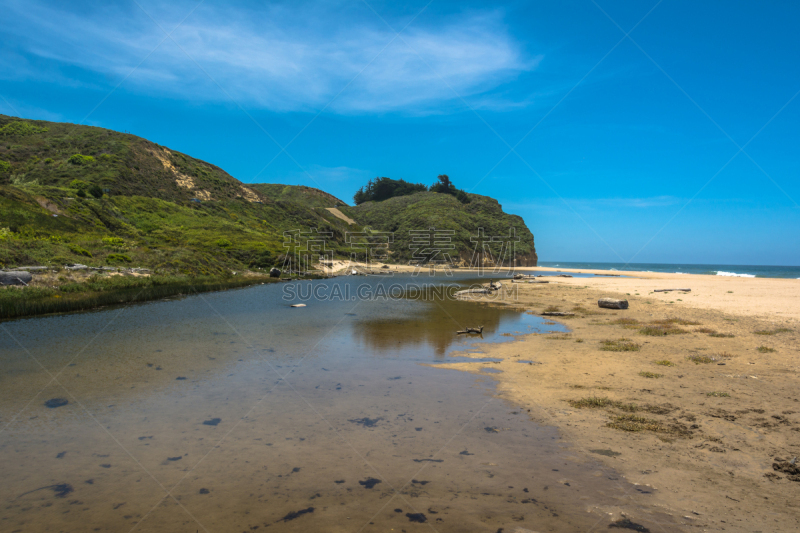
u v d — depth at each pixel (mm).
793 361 9562
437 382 8758
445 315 19812
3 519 3934
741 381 8141
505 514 3924
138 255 33844
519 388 8188
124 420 6617
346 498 4277
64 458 5293
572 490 4363
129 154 71438
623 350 11156
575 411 6785
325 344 12914
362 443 5699
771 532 3516
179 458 5281
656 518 3795
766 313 17562
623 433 5848
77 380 8844
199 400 7617
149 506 4164
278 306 22703
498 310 21812
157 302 22469
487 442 5672
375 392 8086
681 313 18203
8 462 5188
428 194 165500
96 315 17609
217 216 69188
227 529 3730
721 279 51656
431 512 3988
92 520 3916
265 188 159875
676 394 7461
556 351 11445
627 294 29328
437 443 5672
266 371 9711
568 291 33188
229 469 4961
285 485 4570
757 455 5051
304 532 3670
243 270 44844
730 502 4047
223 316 18500
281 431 6156
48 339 12961
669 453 5188
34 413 6926
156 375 9281
